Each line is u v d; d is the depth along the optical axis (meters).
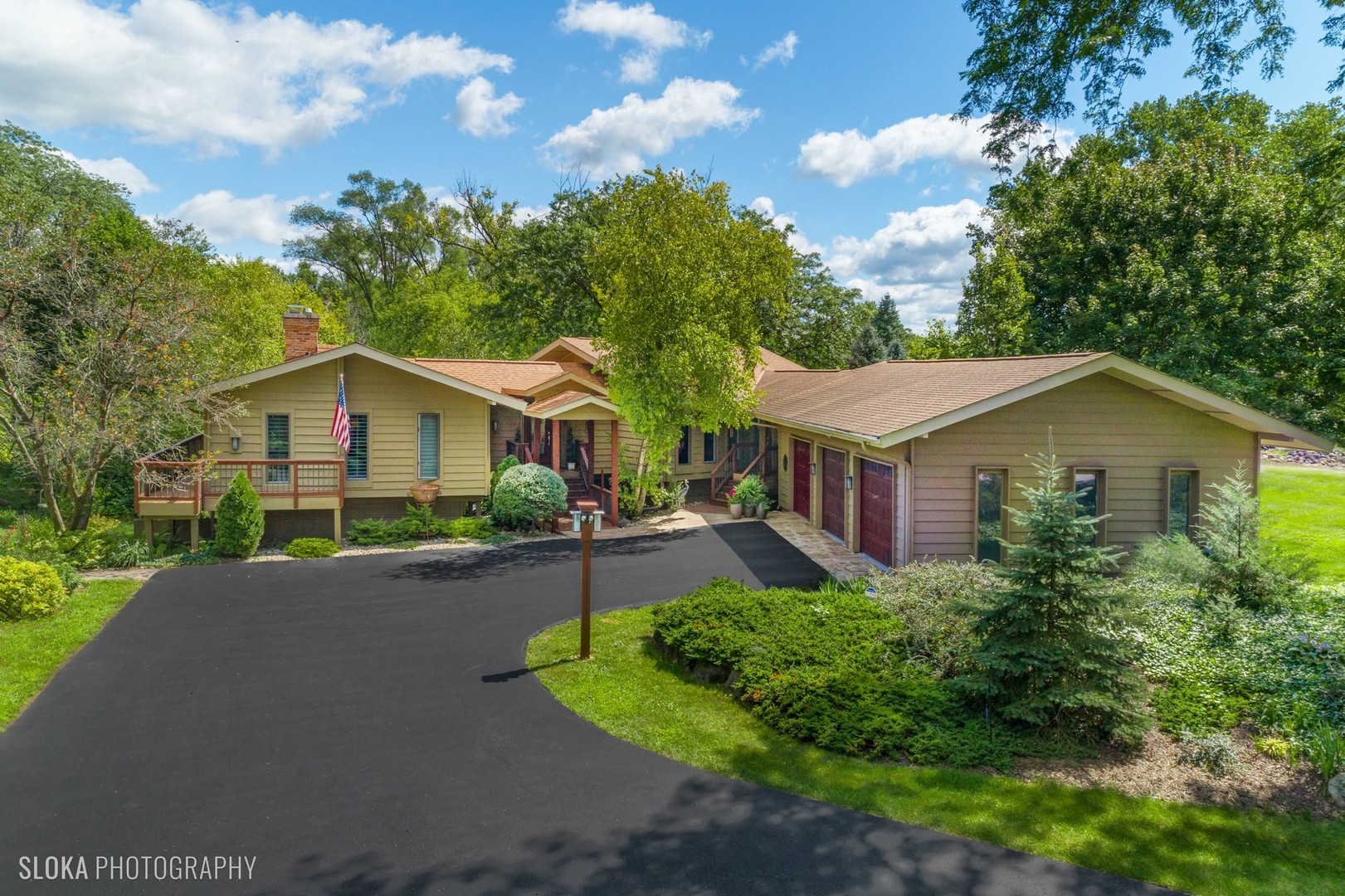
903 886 5.89
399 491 20.94
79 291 17.92
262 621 12.83
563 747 8.34
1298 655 9.31
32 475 24.08
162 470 19.09
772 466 25.75
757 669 9.48
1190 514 14.72
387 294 59.81
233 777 7.66
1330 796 6.96
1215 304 22.52
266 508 18.61
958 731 8.25
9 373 17.03
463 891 5.85
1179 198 24.19
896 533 14.86
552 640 11.86
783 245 22.31
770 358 34.19
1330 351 22.27
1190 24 12.10
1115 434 14.46
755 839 6.55
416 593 14.48
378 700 9.59
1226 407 13.51
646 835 6.62
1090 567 8.19
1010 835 6.56
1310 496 22.23
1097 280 25.56
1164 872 6.04
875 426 14.34
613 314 20.48
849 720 8.35
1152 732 8.30
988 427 14.30
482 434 21.59
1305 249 22.78
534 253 37.09
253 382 19.31
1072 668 8.14
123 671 10.53
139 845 6.47
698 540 19.27
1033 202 15.16
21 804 7.11
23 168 35.41
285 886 5.92
